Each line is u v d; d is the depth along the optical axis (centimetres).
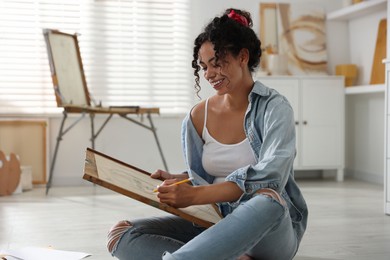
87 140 433
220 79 143
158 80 450
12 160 379
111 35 440
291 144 137
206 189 129
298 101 434
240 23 144
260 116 147
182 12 450
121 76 443
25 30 425
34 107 429
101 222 273
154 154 446
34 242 228
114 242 151
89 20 435
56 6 429
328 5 473
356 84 462
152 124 402
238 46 141
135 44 445
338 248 217
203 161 157
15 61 425
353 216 288
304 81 435
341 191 385
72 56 405
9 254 179
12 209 313
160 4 446
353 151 473
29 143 421
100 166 138
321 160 441
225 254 121
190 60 454
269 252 141
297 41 462
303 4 467
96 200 348
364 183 432
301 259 200
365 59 451
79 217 287
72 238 236
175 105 454
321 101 438
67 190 399
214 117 156
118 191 126
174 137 449
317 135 439
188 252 120
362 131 458
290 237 141
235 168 151
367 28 447
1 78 423
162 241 147
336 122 442
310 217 285
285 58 446
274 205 126
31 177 404
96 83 439
